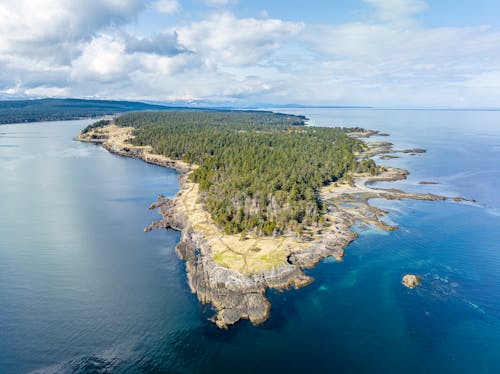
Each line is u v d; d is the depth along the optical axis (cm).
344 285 10906
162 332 8769
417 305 9925
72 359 7906
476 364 7931
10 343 8344
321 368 7788
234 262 11544
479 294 10412
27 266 12000
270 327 9012
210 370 7669
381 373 7694
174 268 11944
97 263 12238
